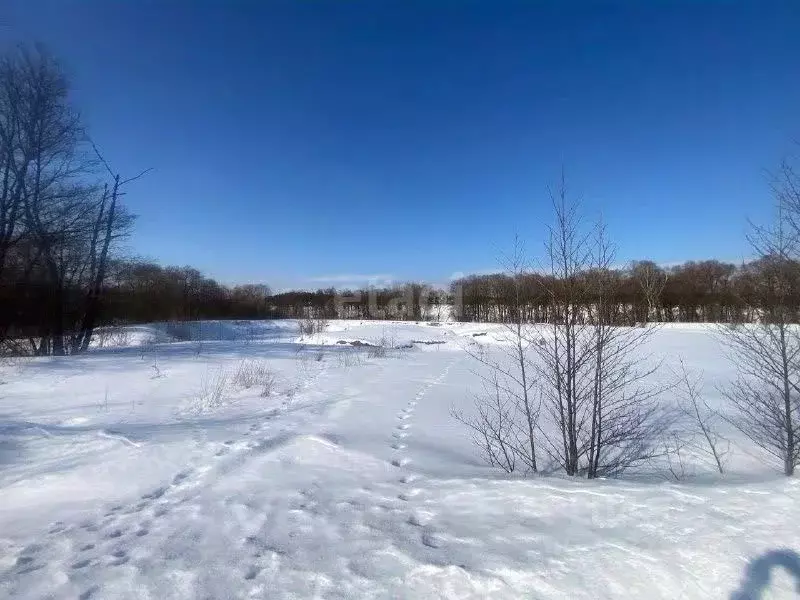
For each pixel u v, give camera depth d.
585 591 2.92
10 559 3.59
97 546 3.77
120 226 18.67
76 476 5.22
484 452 6.66
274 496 4.75
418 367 15.34
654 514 3.75
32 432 6.66
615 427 6.00
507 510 4.14
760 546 3.14
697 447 6.68
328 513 4.30
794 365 5.59
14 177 16.33
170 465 5.62
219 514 4.33
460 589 3.04
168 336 27.98
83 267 18.23
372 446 6.58
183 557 3.56
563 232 5.68
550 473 5.68
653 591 2.88
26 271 16.69
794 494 3.90
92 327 18.53
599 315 5.58
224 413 8.47
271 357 16.36
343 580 3.20
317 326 37.62
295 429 7.34
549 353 5.93
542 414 8.68
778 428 5.95
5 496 4.77
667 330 22.66
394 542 3.66
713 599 2.77
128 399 9.43
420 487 4.93
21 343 17.77
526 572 3.11
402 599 2.99
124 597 3.10
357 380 12.48
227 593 3.11
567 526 3.71
